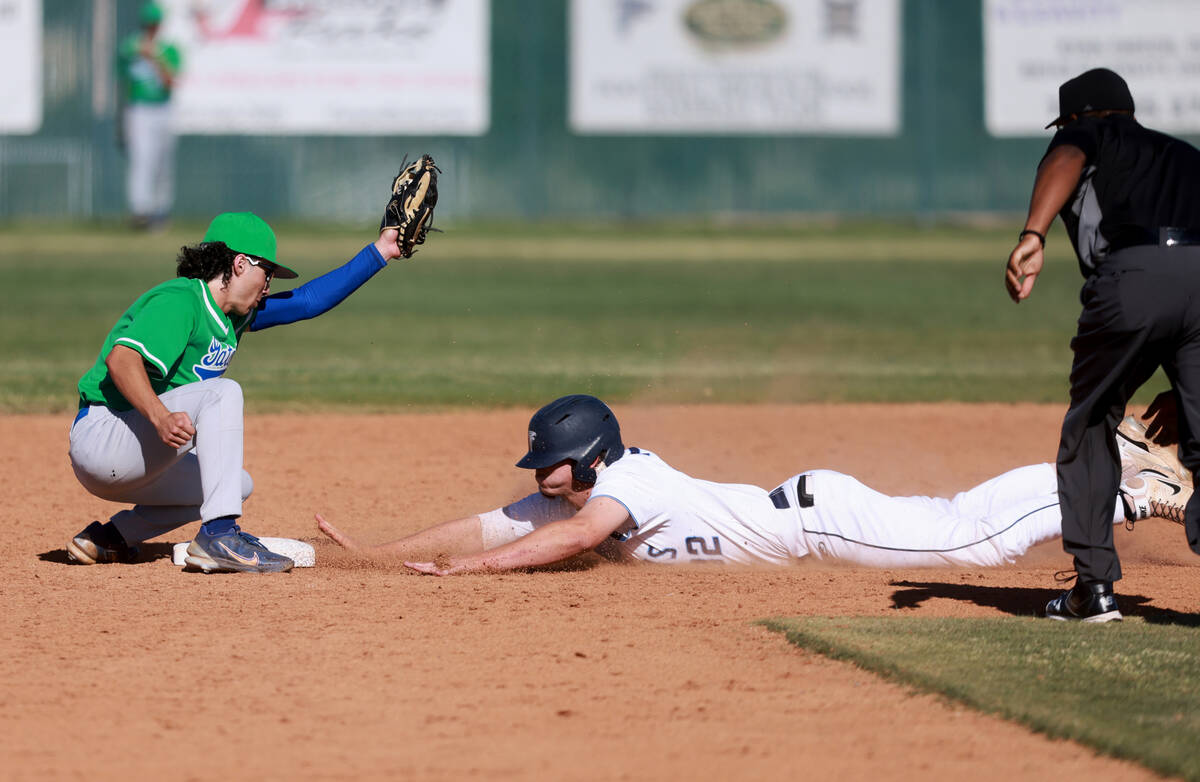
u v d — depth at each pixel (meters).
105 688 14.63
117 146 104.88
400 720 13.66
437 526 21.36
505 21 108.81
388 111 103.19
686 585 19.42
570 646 16.22
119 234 95.12
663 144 110.69
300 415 37.00
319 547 22.19
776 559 20.56
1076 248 16.27
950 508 20.50
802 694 14.41
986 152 109.81
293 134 103.81
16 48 102.75
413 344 53.09
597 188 111.12
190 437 18.36
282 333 56.69
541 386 42.06
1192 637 16.19
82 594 18.70
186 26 100.69
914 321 60.88
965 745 12.91
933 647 15.78
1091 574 16.84
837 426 35.88
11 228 98.69
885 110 106.62
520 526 21.23
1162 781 12.00
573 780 12.09
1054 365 47.47
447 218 110.62
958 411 38.31
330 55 102.06
